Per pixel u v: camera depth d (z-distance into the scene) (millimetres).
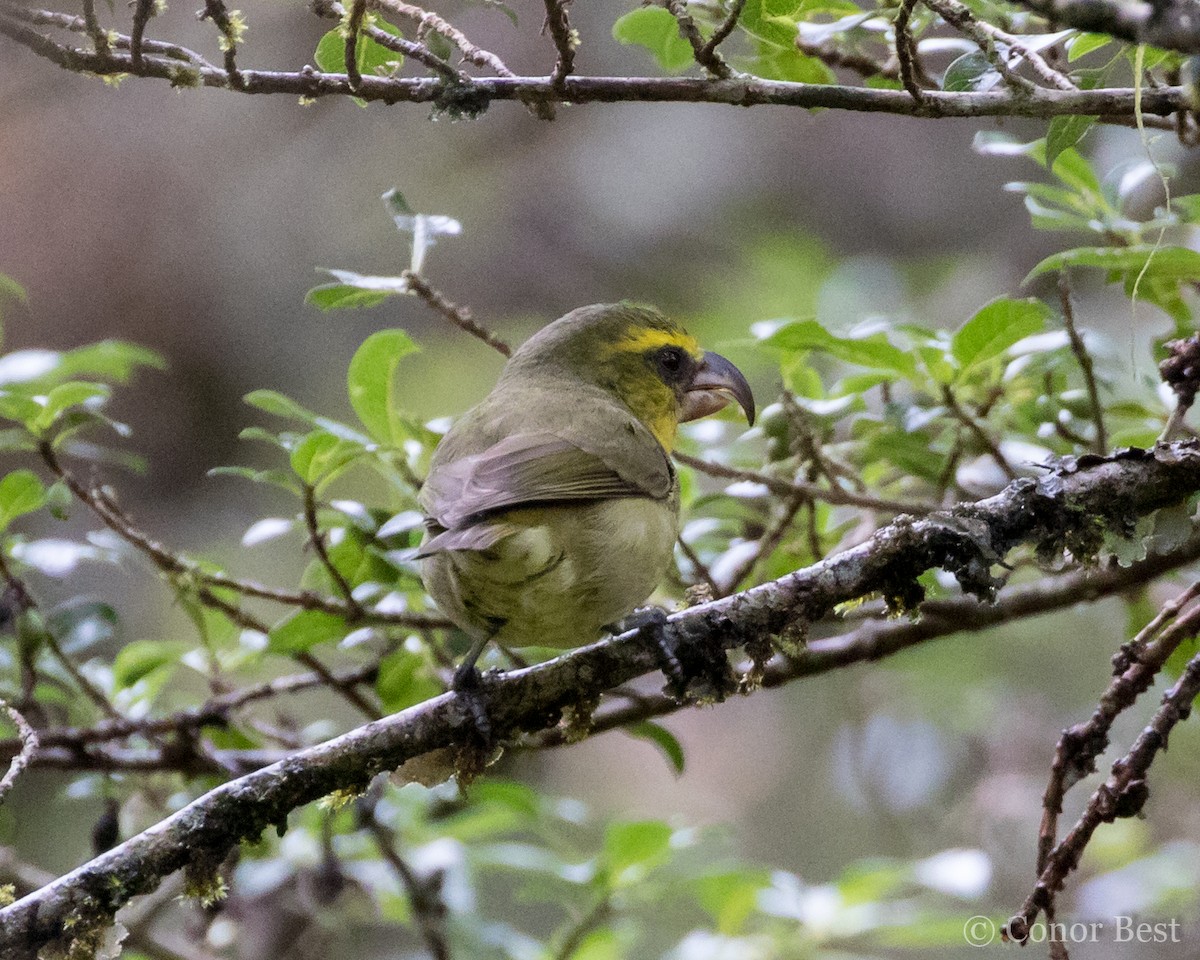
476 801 11164
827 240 20578
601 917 10898
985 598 7328
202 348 19344
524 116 20656
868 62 9430
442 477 7895
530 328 20219
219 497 18766
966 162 20484
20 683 10117
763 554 9656
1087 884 13359
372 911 11914
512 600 7957
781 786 17922
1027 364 9578
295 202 20016
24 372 10133
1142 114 7613
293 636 9492
